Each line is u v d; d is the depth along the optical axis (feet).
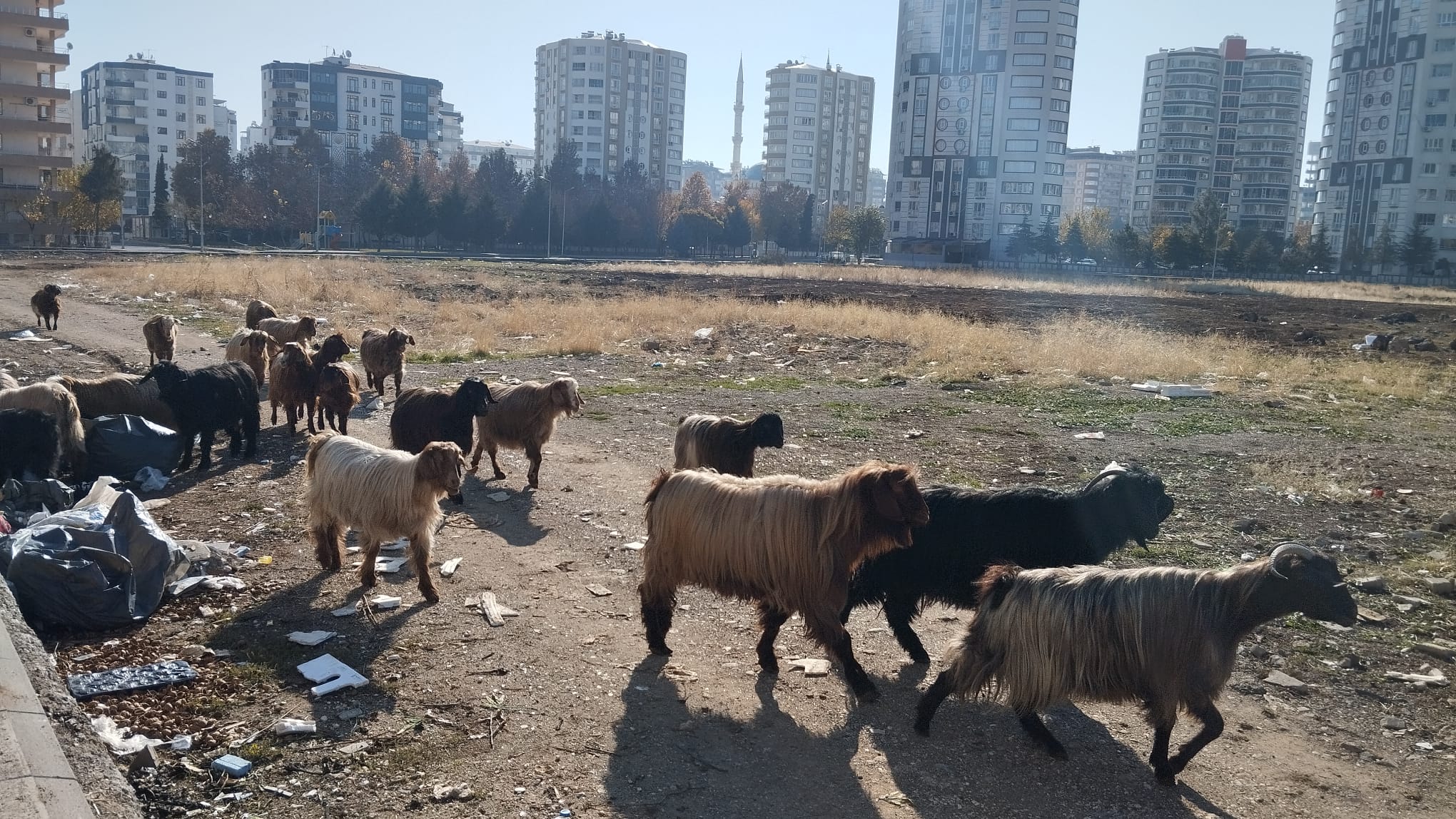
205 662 20.59
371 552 25.14
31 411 30.01
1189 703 17.54
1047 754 18.71
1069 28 377.30
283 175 366.63
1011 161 380.58
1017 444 45.14
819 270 220.23
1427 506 36.24
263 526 29.84
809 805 16.67
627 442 43.70
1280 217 521.24
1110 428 49.57
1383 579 28.19
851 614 25.86
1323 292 200.34
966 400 57.00
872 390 60.03
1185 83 511.40
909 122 398.42
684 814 16.20
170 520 30.09
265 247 319.27
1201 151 517.96
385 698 19.44
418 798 16.17
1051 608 17.63
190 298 101.35
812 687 21.24
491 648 22.03
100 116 488.44
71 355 62.80
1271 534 32.35
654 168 574.97
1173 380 65.77
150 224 386.73
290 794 16.11
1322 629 24.85
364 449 25.50
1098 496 21.49
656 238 407.85
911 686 21.56
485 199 333.62
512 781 16.84
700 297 119.44
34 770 14.58
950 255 379.76
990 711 20.48
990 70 378.73
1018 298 145.28
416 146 536.01
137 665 20.17
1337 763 18.76
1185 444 46.16
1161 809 17.06
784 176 637.30
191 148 354.13
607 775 17.22
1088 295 163.84
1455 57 366.63
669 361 70.49
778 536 20.29
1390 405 59.57
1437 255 374.22
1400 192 382.01
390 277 147.13
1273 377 68.54
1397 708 20.88
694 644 23.15
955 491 22.58
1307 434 49.32
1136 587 17.61
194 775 16.47
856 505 19.77
